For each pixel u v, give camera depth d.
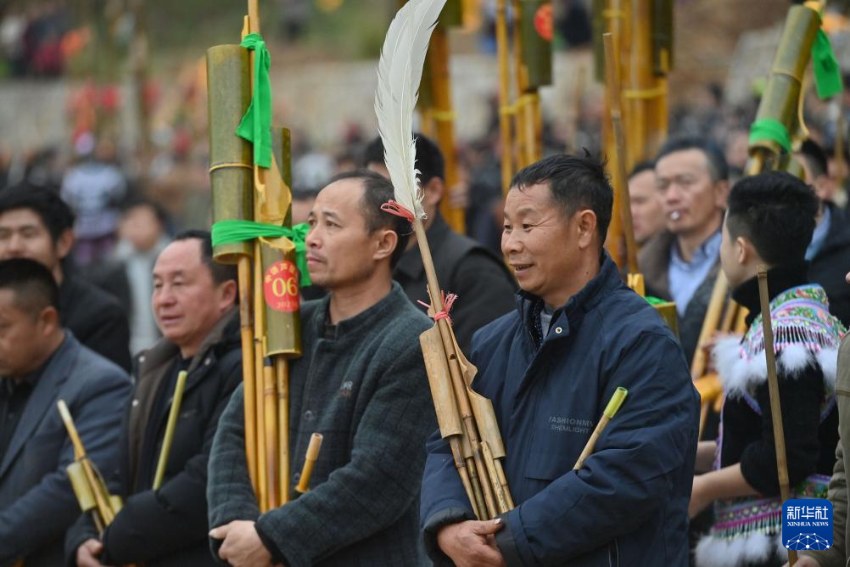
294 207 15.05
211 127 11.36
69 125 57.94
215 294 12.83
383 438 10.36
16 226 15.53
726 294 12.91
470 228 28.28
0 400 14.34
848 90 19.83
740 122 30.62
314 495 10.32
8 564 13.31
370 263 10.89
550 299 9.52
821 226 13.30
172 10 79.00
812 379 10.11
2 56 70.44
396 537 10.63
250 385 11.15
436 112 15.51
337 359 10.87
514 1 14.66
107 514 12.51
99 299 16.02
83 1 57.75
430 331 9.71
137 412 12.77
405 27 10.25
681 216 14.24
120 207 43.38
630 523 8.87
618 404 8.93
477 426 9.49
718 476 10.52
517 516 8.91
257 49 11.36
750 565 10.79
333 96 61.53
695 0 49.25
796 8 13.18
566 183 9.36
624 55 14.69
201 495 11.82
